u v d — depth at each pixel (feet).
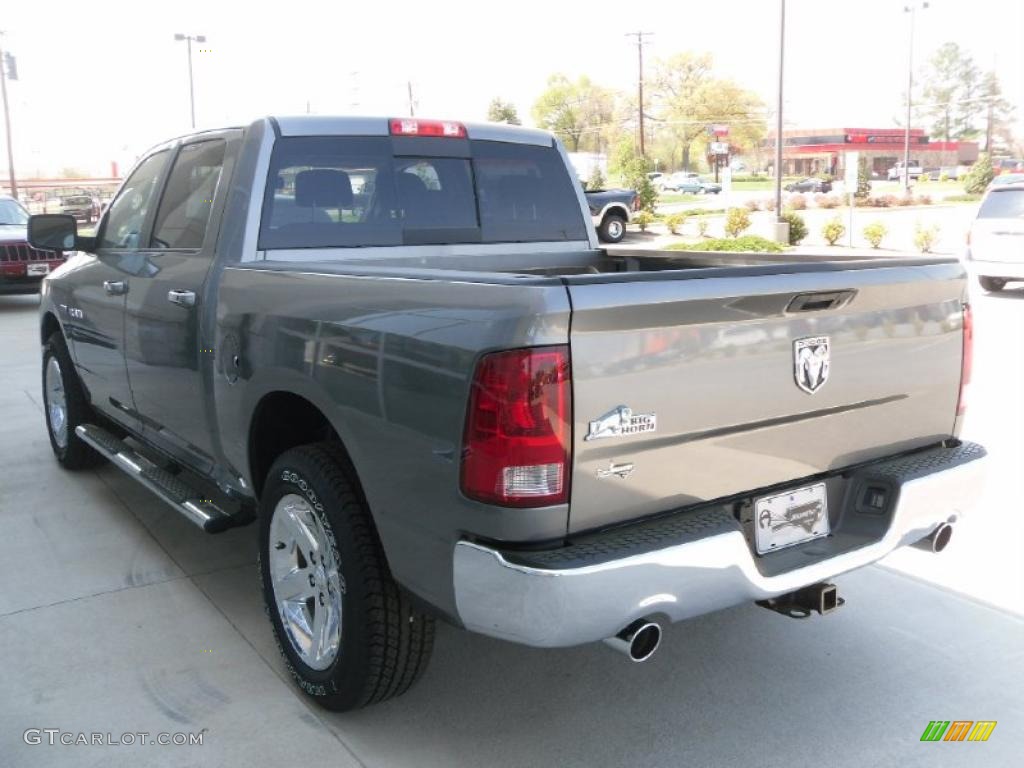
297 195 13.16
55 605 13.78
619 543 8.52
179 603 13.84
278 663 12.14
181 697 11.37
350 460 10.35
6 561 15.37
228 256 12.67
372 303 9.66
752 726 10.80
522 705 11.25
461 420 8.43
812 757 10.23
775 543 10.07
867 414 10.61
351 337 9.75
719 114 332.80
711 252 14.43
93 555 15.61
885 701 11.31
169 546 16.01
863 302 10.19
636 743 10.48
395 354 9.15
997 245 49.47
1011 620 13.26
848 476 10.77
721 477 9.37
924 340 10.99
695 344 8.86
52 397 20.30
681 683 11.74
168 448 15.29
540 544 8.36
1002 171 281.54
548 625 8.18
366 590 9.89
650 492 8.85
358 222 13.67
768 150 349.00
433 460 8.77
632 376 8.48
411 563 9.29
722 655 12.42
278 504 11.27
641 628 8.61
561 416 8.13
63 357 19.07
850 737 10.59
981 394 27.14
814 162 344.08
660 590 8.57
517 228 15.35
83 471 20.13
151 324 14.29
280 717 10.94
